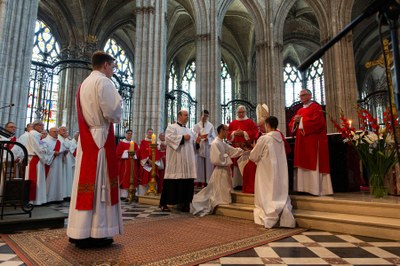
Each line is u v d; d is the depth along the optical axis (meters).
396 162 5.50
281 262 3.05
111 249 3.48
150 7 14.09
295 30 29.41
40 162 7.38
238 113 8.00
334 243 3.88
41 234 4.27
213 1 20.16
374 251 3.49
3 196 4.66
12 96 9.16
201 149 8.06
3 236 4.14
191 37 29.55
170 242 3.85
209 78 19.14
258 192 5.33
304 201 5.62
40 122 7.72
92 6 23.80
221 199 6.32
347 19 19.78
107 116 3.53
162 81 13.63
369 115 5.81
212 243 3.81
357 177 7.12
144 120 13.09
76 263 2.94
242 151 6.67
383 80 29.34
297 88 32.03
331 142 7.02
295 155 6.12
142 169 9.95
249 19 26.77
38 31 22.78
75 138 9.86
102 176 3.49
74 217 3.37
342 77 19.03
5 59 9.03
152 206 7.73
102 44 25.11
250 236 4.23
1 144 4.82
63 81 20.94
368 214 4.82
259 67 21.77
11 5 9.37
